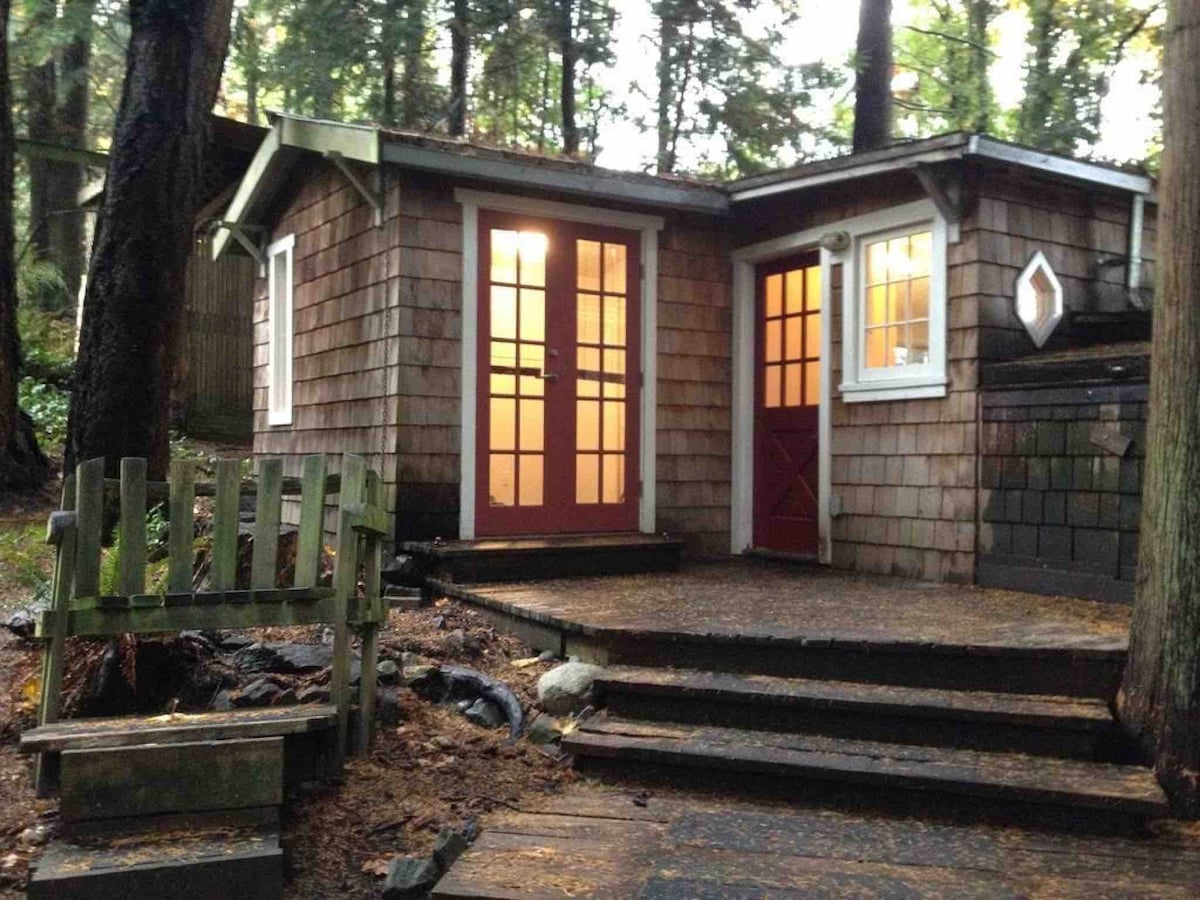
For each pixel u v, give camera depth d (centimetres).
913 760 383
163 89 628
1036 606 536
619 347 741
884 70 1177
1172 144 371
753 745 402
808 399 750
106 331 619
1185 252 368
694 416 775
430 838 353
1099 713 385
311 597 382
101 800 326
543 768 410
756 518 791
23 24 1424
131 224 621
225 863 311
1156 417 379
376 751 399
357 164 699
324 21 1262
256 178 823
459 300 672
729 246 795
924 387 650
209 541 550
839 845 339
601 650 483
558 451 711
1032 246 644
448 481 666
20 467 805
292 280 831
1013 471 597
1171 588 372
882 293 694
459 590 605
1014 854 331
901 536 671
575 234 721
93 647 439
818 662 447
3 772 373
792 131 1433
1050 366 574
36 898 295
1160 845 339
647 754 398
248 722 354
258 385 911
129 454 620
